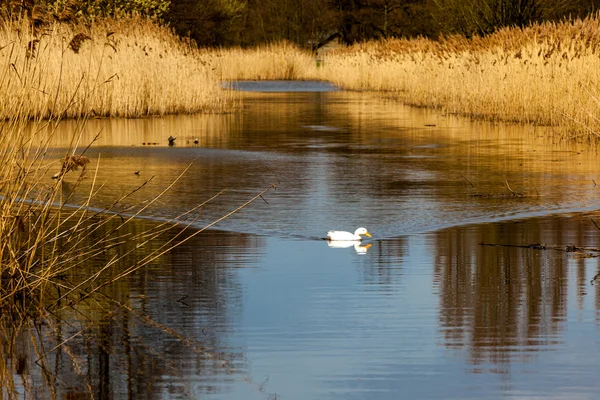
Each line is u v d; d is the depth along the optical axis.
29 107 24.58
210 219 32.69
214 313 21.73
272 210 34.41
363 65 138.25
